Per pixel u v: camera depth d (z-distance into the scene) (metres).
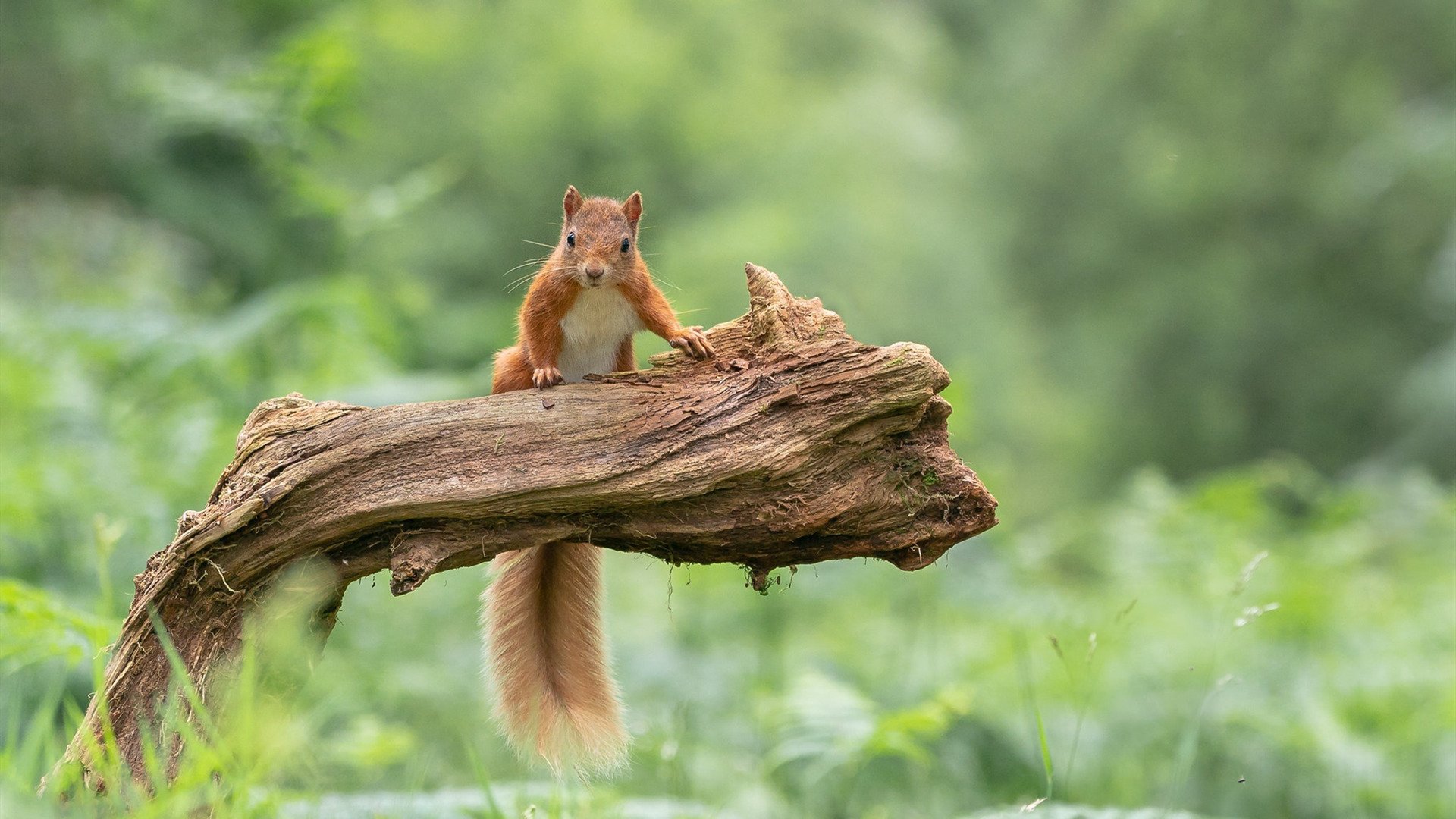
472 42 28.53
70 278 16.98
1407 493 16.08
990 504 5.02
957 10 45.09
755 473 4.80
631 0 31.80
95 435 10.96
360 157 25.23
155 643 4.69
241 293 19.62
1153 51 39.69
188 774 4.11
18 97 22.50
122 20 22.88
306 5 22.81
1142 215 39.06
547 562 5.91
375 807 5.59
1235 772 9.55
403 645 10.24
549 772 6.22
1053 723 9.88
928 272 29.94
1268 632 12.04
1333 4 38.22
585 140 28.38
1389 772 9.24
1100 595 13.43
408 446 4.75
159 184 19.44
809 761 8.55
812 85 33.84
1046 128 39.81
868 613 13.31
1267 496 19.05
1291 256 37.94
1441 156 35.28
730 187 29.39
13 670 5.39
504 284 25.92
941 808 8.66
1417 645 11.62
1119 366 37.81
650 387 5.00
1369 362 36.28
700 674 10.46
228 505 4.67
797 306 5.10
